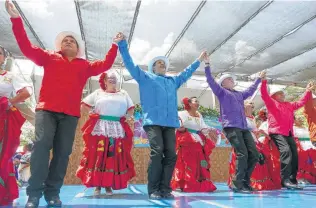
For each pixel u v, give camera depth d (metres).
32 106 3.19
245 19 5.63
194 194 3.89
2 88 2.81
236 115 4.19
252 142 4.30
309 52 6.94
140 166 6.11
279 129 4.74
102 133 3.69
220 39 6.36
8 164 2.78
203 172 4.35
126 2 5.16
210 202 2.98
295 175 4.83
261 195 3.71
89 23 5.79
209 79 4.11
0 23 5.62
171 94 3.47
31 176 2.49
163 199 3.22
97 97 3.86
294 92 8.95
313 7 5.25
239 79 8.46
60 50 2.96
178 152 4.45
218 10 5.39
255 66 7.76
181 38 6.37
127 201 3.06
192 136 4.45
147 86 3.41
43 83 2.71
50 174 2.68
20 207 2.63
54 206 2.64
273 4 5.20
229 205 2.76
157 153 3.20
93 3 5.16
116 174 3.72
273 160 4.89
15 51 6.82
